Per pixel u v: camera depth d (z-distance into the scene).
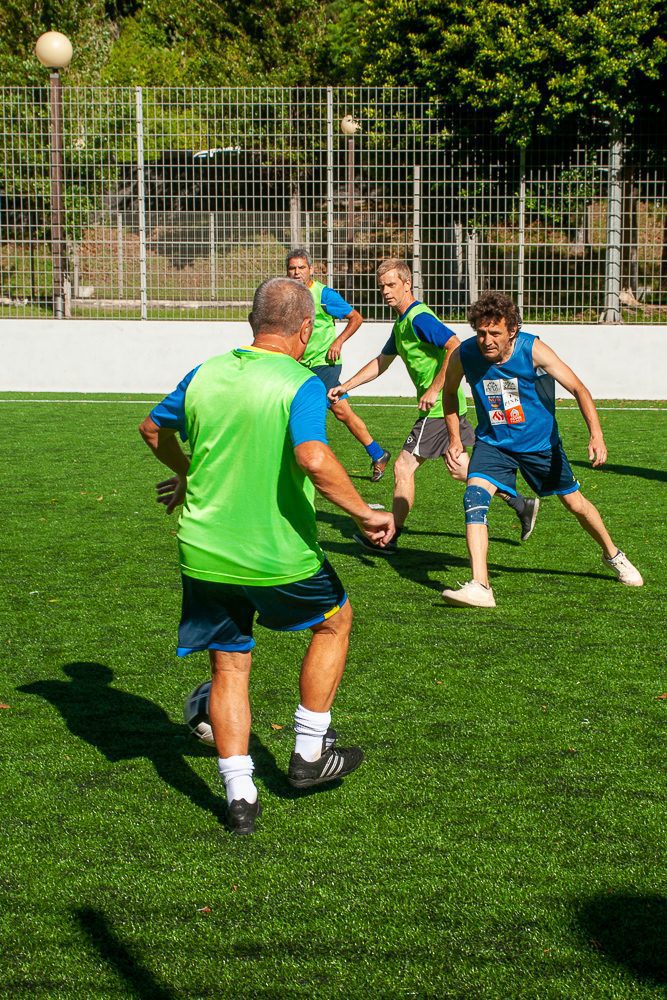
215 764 3.74
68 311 15.43
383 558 6.75
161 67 29.11
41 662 4.76
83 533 7.23
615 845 3.18
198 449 3.25
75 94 15.59
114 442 10.95
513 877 3.01
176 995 2.52
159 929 2.77
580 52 14.94
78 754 3.81
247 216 15.10
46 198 15.44
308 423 3.11
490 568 6.44
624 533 7.30
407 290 7.00
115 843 3.20
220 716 3.30
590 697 4.35
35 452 10.32
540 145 14.66
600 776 3.63
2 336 15.24
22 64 24.11
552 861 3.09
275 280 3.36
